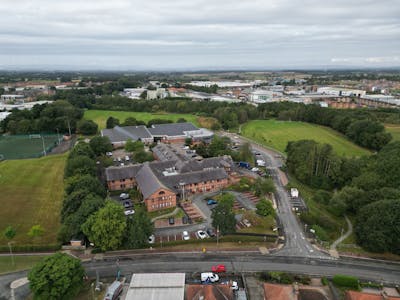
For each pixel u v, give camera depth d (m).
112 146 170.38
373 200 94.31
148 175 111.56
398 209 80.19
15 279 68.00
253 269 72.94
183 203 106.56
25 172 134.50
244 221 93.75
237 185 122.75
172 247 80.75
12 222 91.69
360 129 183.62
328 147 131.00
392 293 66.00
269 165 151.50
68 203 88.00
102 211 76.69
